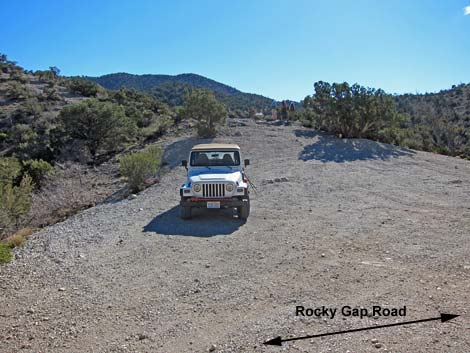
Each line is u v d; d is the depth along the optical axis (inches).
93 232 369.7
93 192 673.6
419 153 863.1
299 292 212.7
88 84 3346.5
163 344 167.0
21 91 2864.2
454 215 376.8
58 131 1307.8
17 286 238.7
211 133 1012.5
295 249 287.9
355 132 1020.5
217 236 331.9
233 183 380.5
